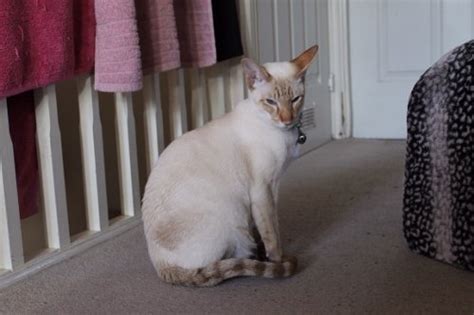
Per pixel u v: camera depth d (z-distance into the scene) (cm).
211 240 157
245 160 163
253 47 275
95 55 187
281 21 299
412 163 174
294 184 262
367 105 352
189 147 164
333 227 205
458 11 323
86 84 197
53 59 172
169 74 233
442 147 162
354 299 151
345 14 343
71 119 237
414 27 333
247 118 165
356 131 358
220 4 242
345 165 292
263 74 160
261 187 165
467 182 156
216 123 168
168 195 160
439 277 161
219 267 157
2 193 171
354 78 352
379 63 344
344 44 346
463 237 161
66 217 192
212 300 154
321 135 343
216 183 159
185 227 157
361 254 180
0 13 156
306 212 222
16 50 160
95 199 204
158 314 149
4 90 159
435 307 145
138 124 251
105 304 156
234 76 268
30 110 186
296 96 163
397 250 182
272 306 149
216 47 242
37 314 153
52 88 184
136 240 205
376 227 204
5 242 173
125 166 217
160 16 205
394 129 349
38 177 191
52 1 170
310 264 175
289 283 162
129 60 183
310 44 328
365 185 256
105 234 206
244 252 169
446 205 165
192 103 251
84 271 180
